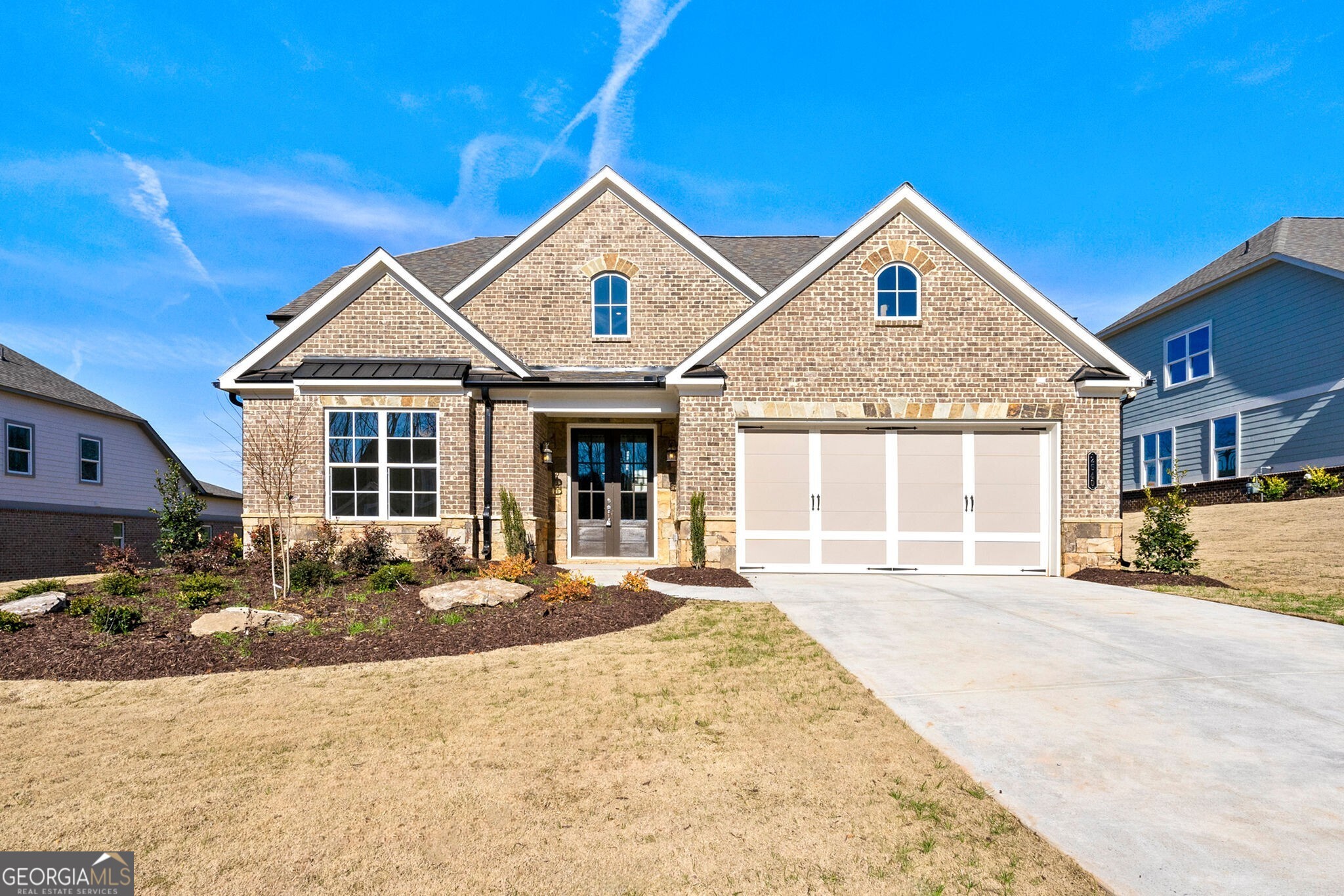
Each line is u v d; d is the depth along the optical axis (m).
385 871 3.53
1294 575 12.36
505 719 5.52
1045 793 4.32
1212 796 4.28
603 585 10.72
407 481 12.93
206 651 7.22
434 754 4.88
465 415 12.95
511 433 13.46
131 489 24.80
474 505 13.22
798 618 8.88
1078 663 6.91
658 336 15.06
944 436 13.26
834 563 13.12
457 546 11.90
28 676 6.61
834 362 13.20
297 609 8.80
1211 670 6.68
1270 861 3.59
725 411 13.13
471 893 3.35
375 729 5.33
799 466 13.23
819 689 6.18
